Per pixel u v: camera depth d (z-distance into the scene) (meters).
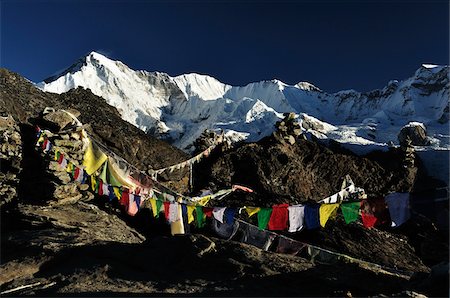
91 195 22.34
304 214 11.86
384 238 25.27
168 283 11.58
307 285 11.48
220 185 35.50
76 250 14.12
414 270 22.84
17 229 18.34
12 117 24.02
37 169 21.69
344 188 37.69
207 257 13.30
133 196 18.53
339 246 24.19
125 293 10.69
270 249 16.70
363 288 11.21
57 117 22.89
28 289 11.25
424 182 40.62
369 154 47.22
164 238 14.81
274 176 37.09
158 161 34.22
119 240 18.47
